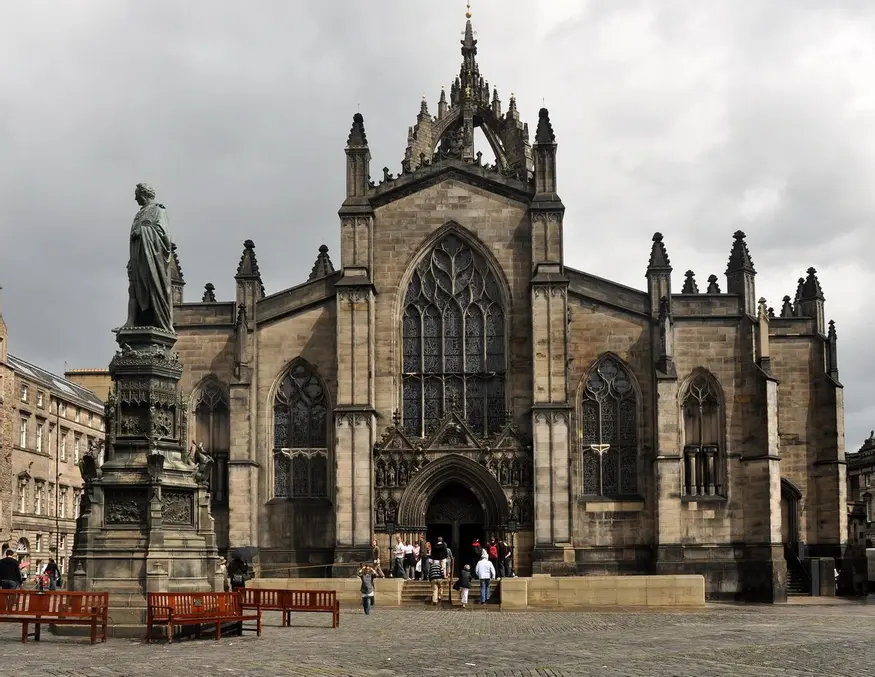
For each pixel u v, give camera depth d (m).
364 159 81.25
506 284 80.31
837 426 88.56
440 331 80.88
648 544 77.94
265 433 79.94
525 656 33.97
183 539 39.59
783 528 88.81
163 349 41.06
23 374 123.88
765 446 77.44
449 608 62.62
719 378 79.12
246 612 52.72
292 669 29.50
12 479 119.88
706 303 79.88
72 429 141.50
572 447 78.94
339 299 78.94
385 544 76.81
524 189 80.69
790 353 90.00
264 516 79.06
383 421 79.38
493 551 72.12
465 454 77.38
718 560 76.88
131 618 37.62
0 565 46.09
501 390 80.31
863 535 175.12
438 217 81.25
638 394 79.25
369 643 38.28
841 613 60.06
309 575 78.00
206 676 27.53
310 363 80.44
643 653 34.97
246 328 79.88
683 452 78.69
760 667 31.34
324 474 79.75
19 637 38.22
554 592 63.53
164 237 41.66
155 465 39.06
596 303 80.31
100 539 38.75
